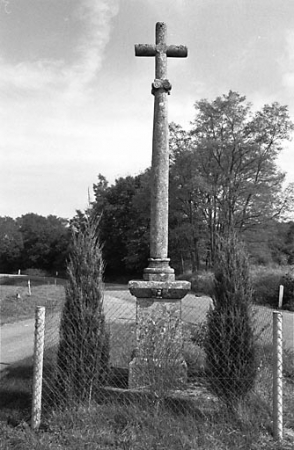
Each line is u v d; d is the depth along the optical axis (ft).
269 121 112.98
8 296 59.00
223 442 13.34
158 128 21.54
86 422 14.29
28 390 18.54
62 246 218.38
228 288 16.30
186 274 110.01
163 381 16.58
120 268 175.52
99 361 16.03
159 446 12.94
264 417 14.78
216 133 116.06
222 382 15.55
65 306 16.28
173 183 120.06
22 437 13.33
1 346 31.42
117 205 174.50
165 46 22.18
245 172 114.11
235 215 113.39
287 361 22.98
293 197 113.60
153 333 19.19
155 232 21.11
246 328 15.94
